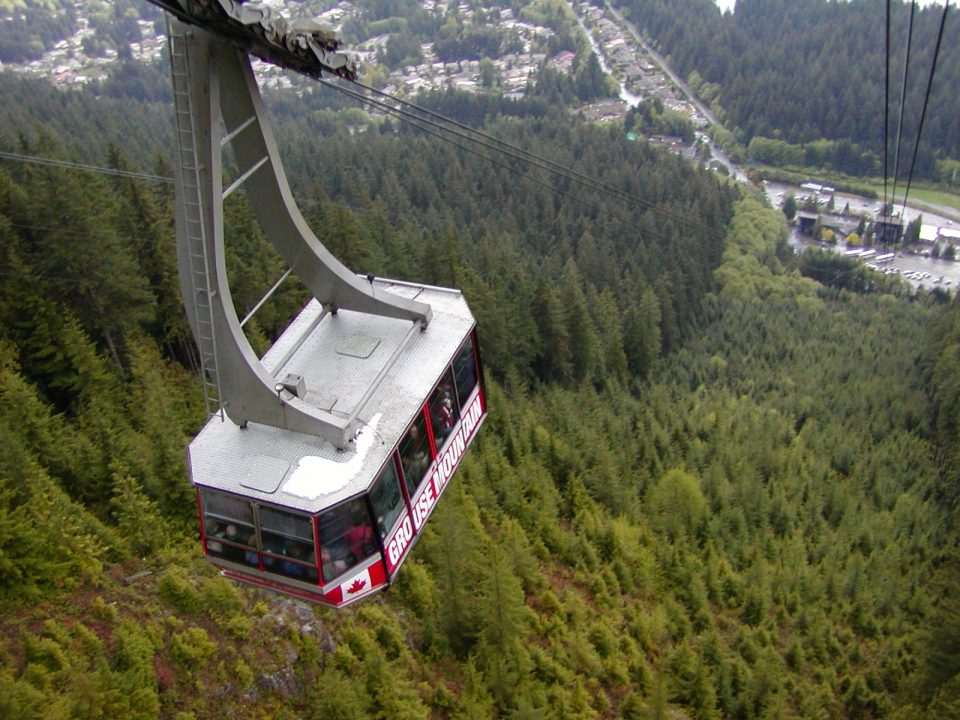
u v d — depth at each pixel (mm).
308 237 18672
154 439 36125
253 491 16281
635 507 54344
